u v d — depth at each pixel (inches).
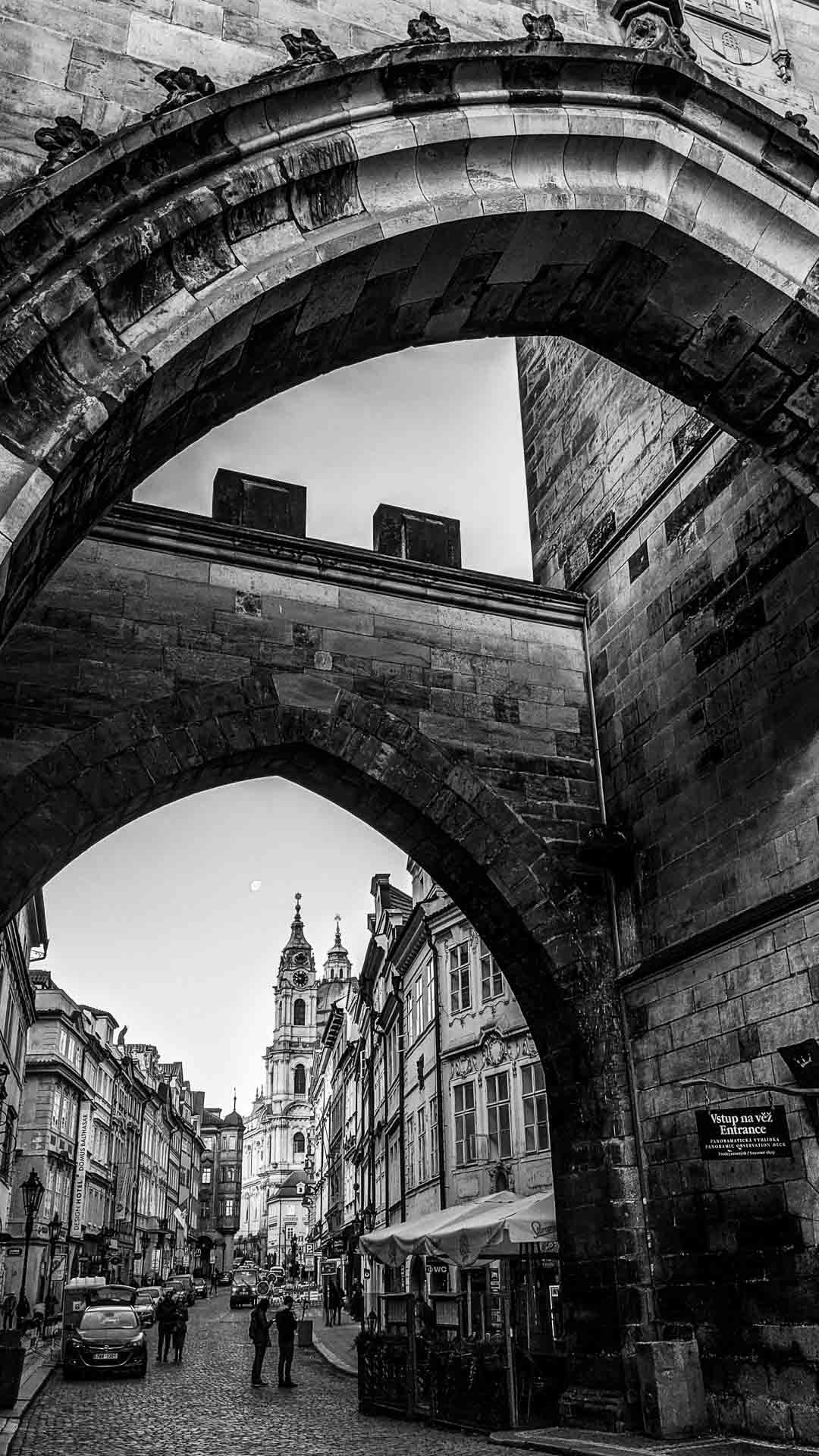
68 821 498.9
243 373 346.0
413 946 1336.1
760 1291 439.5
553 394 737.6
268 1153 6358.3
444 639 615.5
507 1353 544.1
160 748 525.7
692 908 522.3
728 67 436.8
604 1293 514.6
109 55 339.3
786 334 399.5
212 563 576.1
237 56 356.5
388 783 569.9
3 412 270.8
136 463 331.3
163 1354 1195.9
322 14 374.6
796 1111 432.8
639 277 399.9
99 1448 540.4
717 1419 448.5
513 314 408.8
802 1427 407.5
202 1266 5521.7
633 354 430.9
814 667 462.9
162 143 306.8
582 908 579.8
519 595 639.1
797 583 480.1
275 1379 964.0
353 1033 2444.6
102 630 538.0
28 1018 1877.5
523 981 586.9
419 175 352.8
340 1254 2384.4
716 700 526.9
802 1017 440.8
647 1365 451.5
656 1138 521.0
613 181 379.6
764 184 389.4
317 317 349.7
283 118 330.6
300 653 575.8
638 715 588.7
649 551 597.9
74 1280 1600.6
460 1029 1128.2
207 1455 508.7
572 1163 552.1
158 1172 4087.1
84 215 293.3
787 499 491.5
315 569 595.5
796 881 457.4
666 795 555.5
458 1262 608.7
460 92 358.0
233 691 548.7
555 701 627.5
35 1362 1115.9
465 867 584.7
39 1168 2036.2
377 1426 623.5
